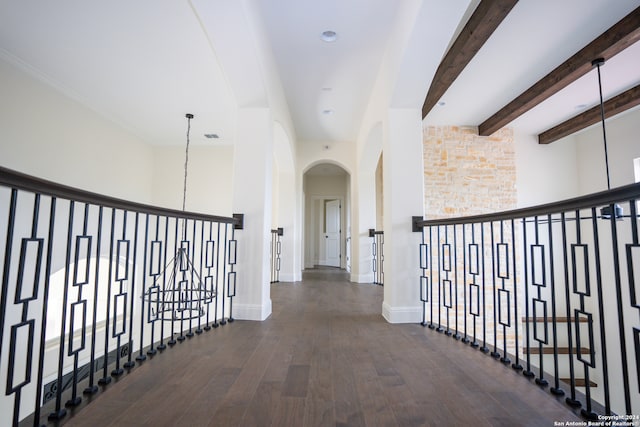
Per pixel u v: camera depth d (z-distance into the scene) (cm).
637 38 269
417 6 213
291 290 474
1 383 323
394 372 177
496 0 219
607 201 119
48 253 124
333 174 917
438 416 133
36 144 355
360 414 134
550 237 154
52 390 396
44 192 118
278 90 368
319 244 946
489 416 133
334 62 343
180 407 138
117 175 499
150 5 248
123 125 507
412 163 306
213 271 545
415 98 298
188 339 236
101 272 478
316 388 157
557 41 298
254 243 301
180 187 600
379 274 575
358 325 279
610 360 486
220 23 229
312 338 239
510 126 526
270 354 205
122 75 355
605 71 351
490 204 517
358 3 258
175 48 304
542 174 555
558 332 529
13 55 316
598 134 515
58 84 373
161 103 430
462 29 274
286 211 584
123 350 523
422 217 299
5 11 254
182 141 586
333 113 481
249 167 309
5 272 106
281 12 268
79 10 253
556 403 144
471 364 189
